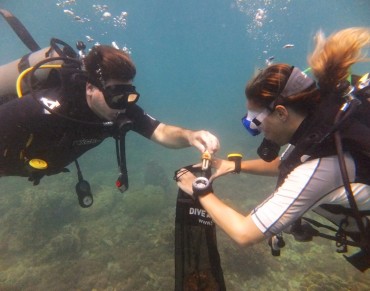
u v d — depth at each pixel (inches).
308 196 59.4
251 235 62.2
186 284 72.4
